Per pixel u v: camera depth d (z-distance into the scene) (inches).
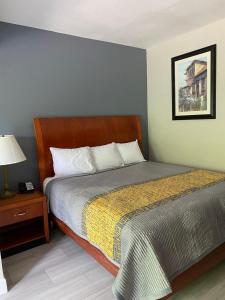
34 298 71.3
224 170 123.6
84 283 76.8
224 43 114.2
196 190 82.1
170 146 150.8
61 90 126.1
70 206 87.7
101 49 138.4
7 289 75.1
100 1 89.5
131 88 153.9
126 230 61.3
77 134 128.2
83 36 129.5
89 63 134.6
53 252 95.5
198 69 127.1
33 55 115.9
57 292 73.4
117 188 89.9
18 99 113.4
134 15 103.4
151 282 56.2
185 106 137.2
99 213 72.6
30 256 93.2
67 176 111.8
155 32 126.2
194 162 137.9
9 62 109.5
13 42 109.9
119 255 62.9
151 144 163.2
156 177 103.7
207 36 120.4
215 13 104.7
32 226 110.5
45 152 117.8
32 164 119.8
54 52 122.1
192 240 65.7
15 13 98.5
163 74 148.0
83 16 102.9
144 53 157.3
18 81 112.7
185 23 115.3
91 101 137.4
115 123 143.9
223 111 120.0
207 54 121.6
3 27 107.0
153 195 79.8
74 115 131.6
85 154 119.0
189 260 64.1
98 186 94.3
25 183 107.6
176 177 101.4
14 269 85.5
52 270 84.2
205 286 72.5
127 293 56.7
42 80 119.6
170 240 61.4
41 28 116.3
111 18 105.8
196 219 68.0
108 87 143.6
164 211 67.0
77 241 89.3
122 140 146.9
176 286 64.0
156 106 156.3
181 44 133.7
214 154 127.2
